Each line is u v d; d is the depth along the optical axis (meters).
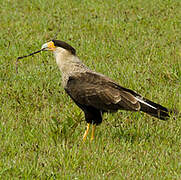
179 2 26.81
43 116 12.11
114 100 10.70
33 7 25.69
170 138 11.20
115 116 12.27
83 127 11.81
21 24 22.30
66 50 11.54
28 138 10.87
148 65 16.44
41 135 10.95
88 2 26.67
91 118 11.18
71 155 9.80
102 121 12.08
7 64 16.20
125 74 15.27
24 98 13.29
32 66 16.20
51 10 25.16
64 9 25.30
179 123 11.86
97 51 17.88
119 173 9.18
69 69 11.40
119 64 16.44
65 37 20.05
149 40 19.80
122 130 11.35
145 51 18.19
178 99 13.40
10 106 12.77
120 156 9.96
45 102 13.06
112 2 26.98
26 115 12.08
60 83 14.53
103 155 9.90
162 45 19.14
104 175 9.14
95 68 15.71
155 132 11.47
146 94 13.53
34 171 9.15
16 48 17.94
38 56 17.20
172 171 9.48
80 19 23.14
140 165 9.69
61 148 10.13
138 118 12.16
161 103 13.12
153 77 15.48
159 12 24.70
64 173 9.16
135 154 10.20
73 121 11.48
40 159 9.65
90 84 10.98
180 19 23.47
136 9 25.39
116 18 23.06
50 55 17.48
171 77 15.46
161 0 26.98
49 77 15.09
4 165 9.38
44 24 22.00
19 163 9.45
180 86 14.61
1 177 8.99
